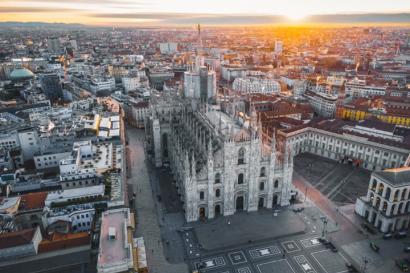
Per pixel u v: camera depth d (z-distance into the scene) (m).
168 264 105.00
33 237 94.81
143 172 166.88
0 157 154.25
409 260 105.06
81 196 116.62
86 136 170.38
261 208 134.25
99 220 107.56
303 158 183.38
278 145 177.12
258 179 127.94
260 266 104.38
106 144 163.75
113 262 80.56
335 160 181.00
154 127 166.38
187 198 121.44
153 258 107.38
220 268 103.56
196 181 120.69
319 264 105.00
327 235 118.12
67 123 190.25
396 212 117.31
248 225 123.31
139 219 127.38
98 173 134.38
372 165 167.88
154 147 170.38
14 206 111.62
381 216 119.06
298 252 110.06
